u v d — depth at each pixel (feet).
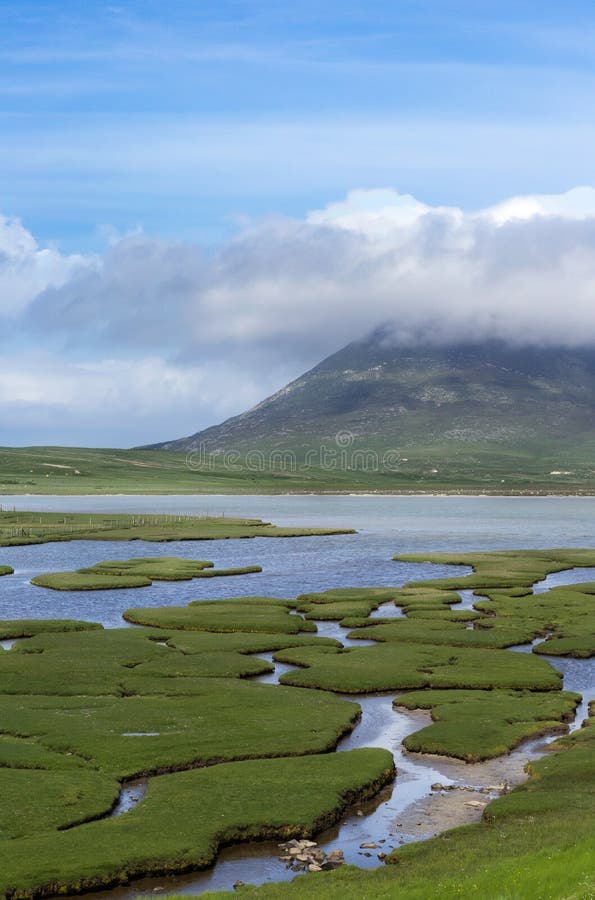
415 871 106.63
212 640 257.75
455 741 168.35
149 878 116.47
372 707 197.47
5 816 130.93
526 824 124.26
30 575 407.85
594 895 81.10
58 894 111.34
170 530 626.64
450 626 277.85
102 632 268.21
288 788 143.02
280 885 108.47
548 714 186.70
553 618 293.02
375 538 609.42
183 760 156.97
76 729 172.96
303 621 285.64
